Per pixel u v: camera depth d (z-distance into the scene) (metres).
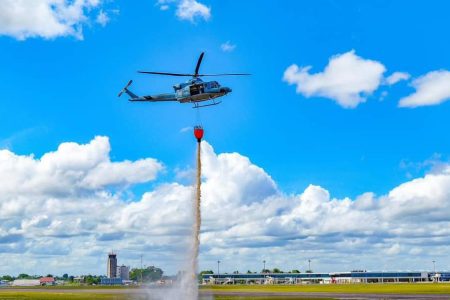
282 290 182.00
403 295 126.81
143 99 110.31
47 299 126.19
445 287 192.38
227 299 117.12
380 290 165.88
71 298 130.38
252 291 172.38
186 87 99.19
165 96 107.06
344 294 137.38
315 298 117.81
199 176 96.25
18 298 133.00
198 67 98.94
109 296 139.12
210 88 97.25
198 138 94.25
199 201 97.06
